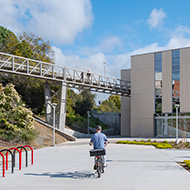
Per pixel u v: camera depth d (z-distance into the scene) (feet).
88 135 148.05
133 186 23.99
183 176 28.96
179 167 35.94
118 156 50.60
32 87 138.72
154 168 35.06
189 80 137.49
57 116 117.39
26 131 74.08
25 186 24.43
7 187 24.04
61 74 118.93
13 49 156.46
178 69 141.18
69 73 120.98
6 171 33.06
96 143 29.32
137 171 32.63
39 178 28.32
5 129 68.95
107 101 260.42
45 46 175.94
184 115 137.80
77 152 59.67
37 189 23.17
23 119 75.31
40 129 96.73
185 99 137.90
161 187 23.47
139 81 152.46
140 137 142.92
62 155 53.06
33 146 71.46
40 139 81.76
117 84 150.10
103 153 28.50
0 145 60.64
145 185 24.36
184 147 73.61
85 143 93.15
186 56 139.03
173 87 142.10
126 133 170.50
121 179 27.37
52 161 43.27
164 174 30.32
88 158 47.65
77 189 23.04
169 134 141.59
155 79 147.95
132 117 152.97
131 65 155.74
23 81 137.08
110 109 243.40
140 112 150.82
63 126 117.39
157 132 145.69
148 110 148.56
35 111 140.56
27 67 103.55
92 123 178.19
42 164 39.50
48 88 120.98
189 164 35.68
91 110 190.08
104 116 198.29
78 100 188.24
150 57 149.89
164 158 46.78
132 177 28.50
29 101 140.05
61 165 38.37
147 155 52.13
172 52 143.43
